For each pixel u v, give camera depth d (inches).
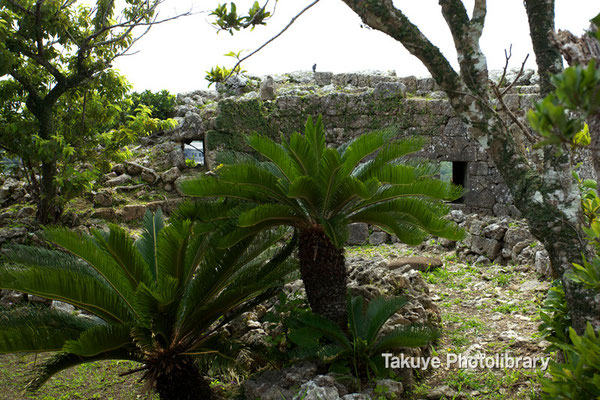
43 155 348.5
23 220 381.4
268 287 207.8
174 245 190.9
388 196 202.5
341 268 213.3
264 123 466.6
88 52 360.2
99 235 185.9
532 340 220.2
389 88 464.1
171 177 463.5
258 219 189.2
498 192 449.4
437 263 353.1
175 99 529.0
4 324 183.0
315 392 167.0
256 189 207.3
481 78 150.9
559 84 55.8
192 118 485.1
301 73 542.3
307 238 209.3
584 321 133.6
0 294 318.7
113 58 360.2
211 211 207.2
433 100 462.0
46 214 375.2
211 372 237.0
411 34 150.0
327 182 193.6
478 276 325.4
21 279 169.9
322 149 215.9
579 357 91.2
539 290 279.7
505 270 324.8
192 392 201.9
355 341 194.9
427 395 186.5
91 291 181.8
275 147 196.4
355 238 454.0
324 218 200.1
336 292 209.6
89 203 423.5
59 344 180.5
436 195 197.0
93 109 381.4
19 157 370.6
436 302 285.3
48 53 366.6
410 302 243.4
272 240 222.7
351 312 208.5
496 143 151.3
